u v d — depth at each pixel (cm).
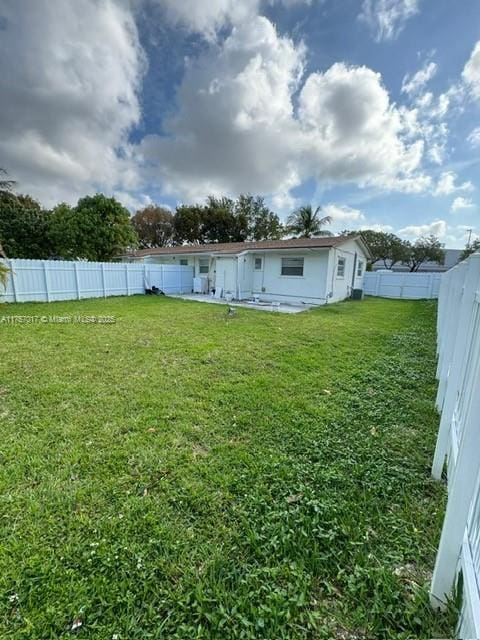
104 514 184
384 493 204
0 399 337
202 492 203
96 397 344
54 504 191
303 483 212
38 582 143
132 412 311
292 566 153
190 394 355
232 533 172
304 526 175
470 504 125
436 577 134
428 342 623
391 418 306
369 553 161
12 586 141
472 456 122
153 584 144
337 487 210
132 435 270
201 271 1711
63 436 266
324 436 273
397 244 3080
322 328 745
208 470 225
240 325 764
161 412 311
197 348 545
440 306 551
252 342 596
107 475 219
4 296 1086
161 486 208
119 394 353
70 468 225
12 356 489
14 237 1980
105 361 470
